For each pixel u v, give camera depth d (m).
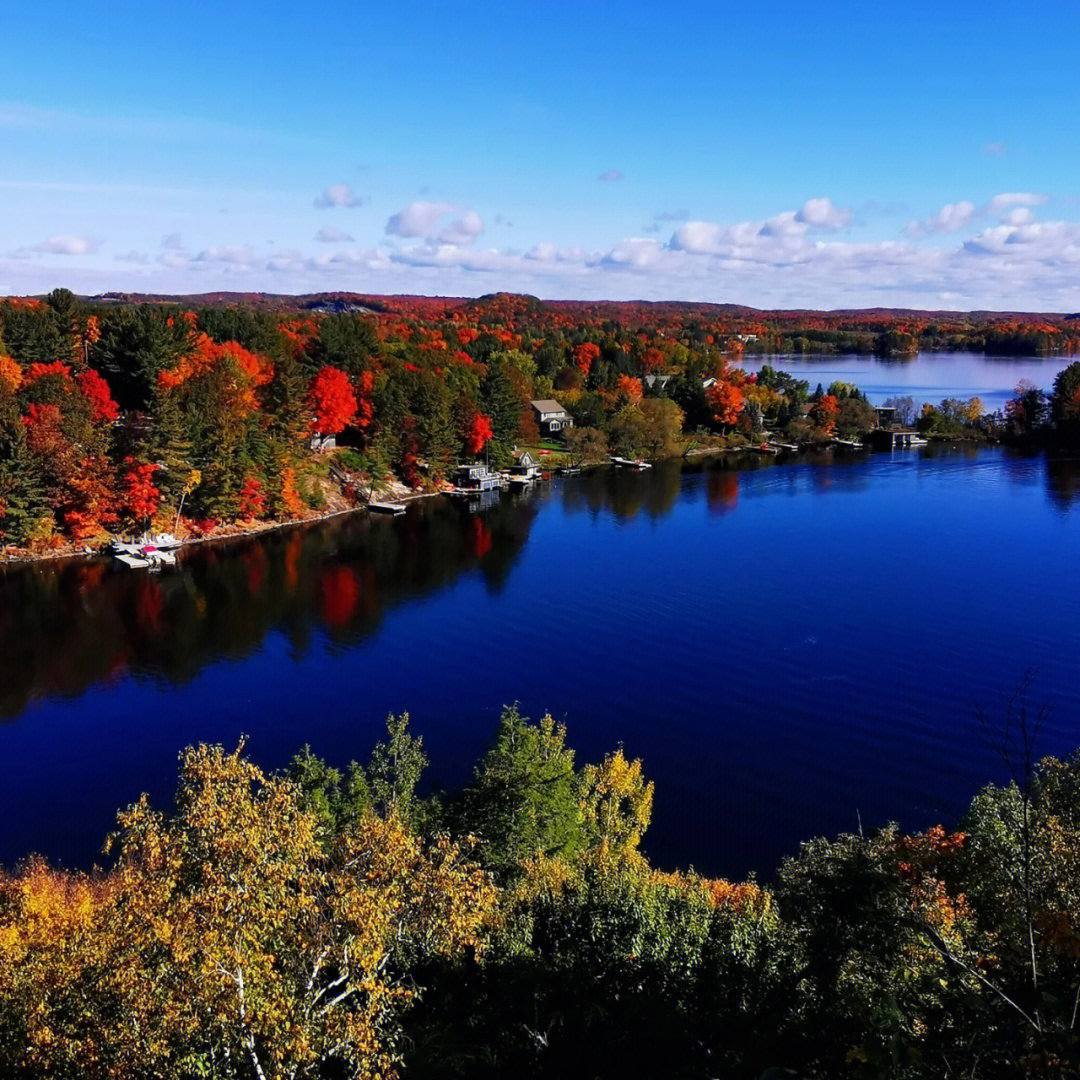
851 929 16.69
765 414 171.88
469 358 179.25
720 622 67.81
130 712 53.19
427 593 76.25
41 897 26.31
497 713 53.19
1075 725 49.97
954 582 75.94
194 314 165.50
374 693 56.03
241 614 70.62
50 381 89.81
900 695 54.41
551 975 20.14
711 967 19.31
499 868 28.02
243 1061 14.07
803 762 46.72
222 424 94.50
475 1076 17.42
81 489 84.50
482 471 123.38
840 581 77.38
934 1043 11.48
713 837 39.97
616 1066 17.69
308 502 105.19
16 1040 15.28
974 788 44.03
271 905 14.90
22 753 48.12
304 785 30.89
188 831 15.72
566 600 73.88
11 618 69.25
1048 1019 11.34
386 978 16.67
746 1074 15.73
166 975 13.88
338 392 116.19
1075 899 17.12
